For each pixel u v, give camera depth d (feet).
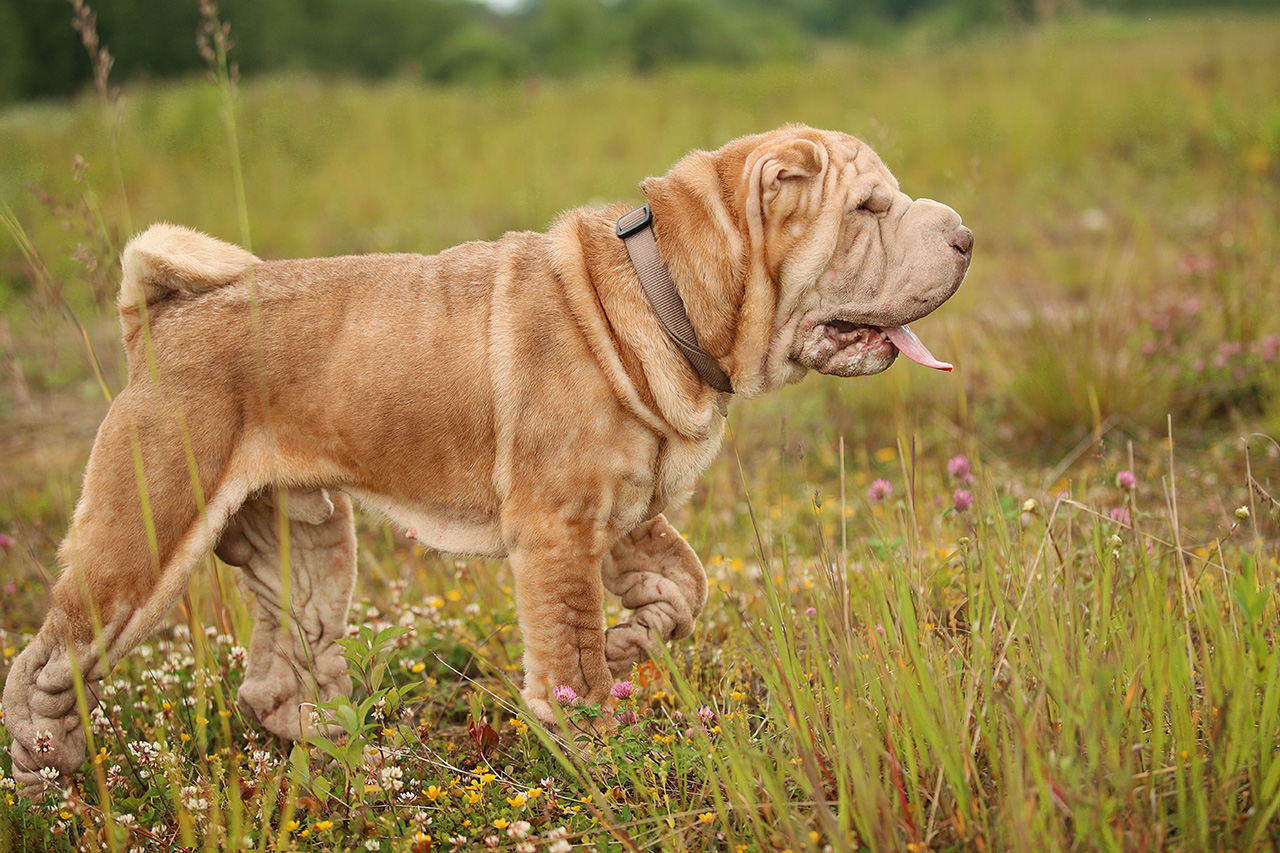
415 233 36.52
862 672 8.95
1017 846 6.90
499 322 9.91
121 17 95.55
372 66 145.69
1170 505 10.44
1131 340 19.79
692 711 8.79
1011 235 34.32
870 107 47.37
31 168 40.73
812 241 9.78
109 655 9.73
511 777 9.79
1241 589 7.88
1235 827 7.59
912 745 8.23
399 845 8.47
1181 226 30.99
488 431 9.93
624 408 9.77
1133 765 7.86
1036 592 9.36
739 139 10.46
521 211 37.58
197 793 8.86
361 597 14.48
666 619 10.68
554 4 136.77
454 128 50.31
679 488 10.30
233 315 10.00
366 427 10.00
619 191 38.58
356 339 10.00
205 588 14.57
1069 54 59.21
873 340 10.27
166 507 9.65
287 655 11.03
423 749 10.21
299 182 42.42
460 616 13.52
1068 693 7.68
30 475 20.03
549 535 9.77
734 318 10.01
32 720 9.75
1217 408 18.62
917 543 11.44
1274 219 24.17
